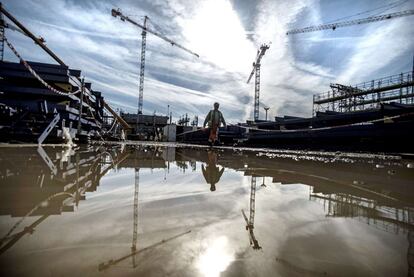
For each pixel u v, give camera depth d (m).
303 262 1.02
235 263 0.99
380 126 10.01
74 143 10.18
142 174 3.56
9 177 2.76
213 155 8.34
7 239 1.17
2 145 6.02
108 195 2.17
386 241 1.27
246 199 2.16
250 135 21.02
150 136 44.97
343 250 1.15
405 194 2.46
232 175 3.66
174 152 9.80
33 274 0.86
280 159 6.82
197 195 2.27
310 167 4.88
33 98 8.95
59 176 3.01
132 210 1.73
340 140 13.00
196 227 1.40
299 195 2.38
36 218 1.50
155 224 1.43
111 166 4.36
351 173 4.04
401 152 9.72
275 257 1.06
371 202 2.12
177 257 1.02
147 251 1.07
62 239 1.18
